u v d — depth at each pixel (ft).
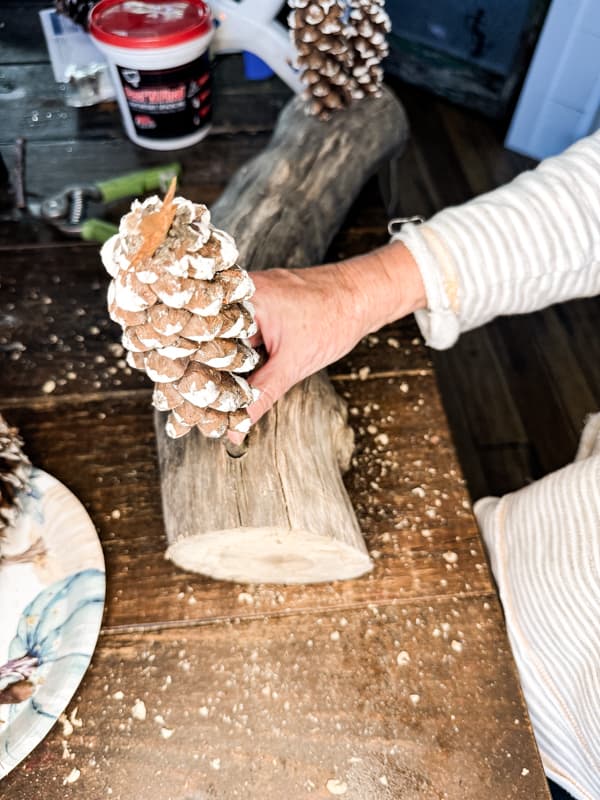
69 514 1.52
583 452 1.91
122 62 2.07
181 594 1.53
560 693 1.60
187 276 1.00
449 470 1.73
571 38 4.00
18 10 2.77
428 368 1.90
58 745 1.34
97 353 1.89
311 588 1.56
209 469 1.50
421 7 4.80
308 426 1.60
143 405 1.79
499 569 1.73
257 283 1.51
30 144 2.34
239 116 2.49
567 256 1.57
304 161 2.07
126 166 2.31
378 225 2.24
